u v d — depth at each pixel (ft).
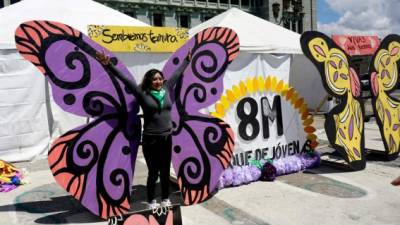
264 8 185.57
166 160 14.56
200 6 175.01
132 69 31.35
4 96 25.45
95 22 32.19
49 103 27.27
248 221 14.35
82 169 13.75
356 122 21.91
